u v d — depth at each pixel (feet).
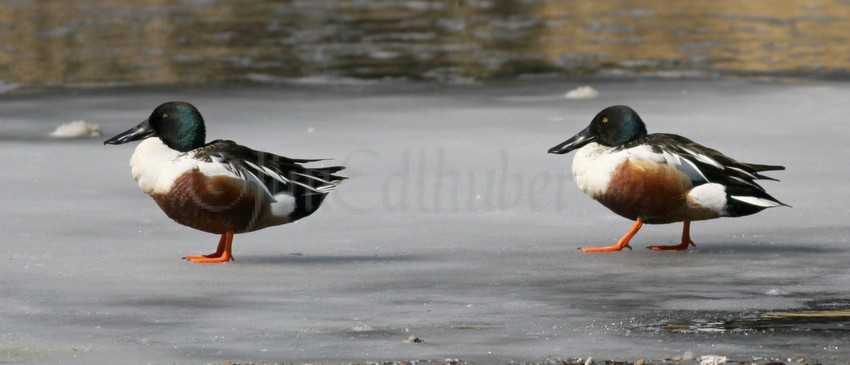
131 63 96.17
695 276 37.52
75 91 82.64
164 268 38.42
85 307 33.50
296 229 44.93
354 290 35.65
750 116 71.92
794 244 42.09
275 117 72.59
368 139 64.80
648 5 144.56
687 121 70.49
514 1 151.12
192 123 39.81
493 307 33.65
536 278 37.29
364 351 29.25
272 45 107.86
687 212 40.81
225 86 85.10
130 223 45.57
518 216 47.42
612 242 43.06
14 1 144.15
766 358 28.53
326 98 79.87
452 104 77.00
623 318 32.42
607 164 41.39
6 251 40.63
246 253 40.91
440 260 39.88
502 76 90.02
